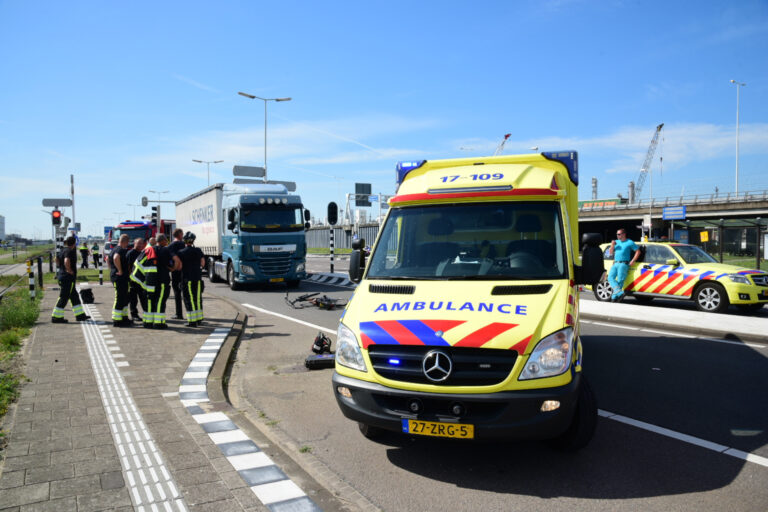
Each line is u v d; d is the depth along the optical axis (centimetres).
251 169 2942
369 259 508
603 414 525
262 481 376
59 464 398
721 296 1167
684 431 478
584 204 7488
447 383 368
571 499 356
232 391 633
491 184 502
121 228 2639
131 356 768
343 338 416
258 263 1727
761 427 487
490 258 475
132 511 332
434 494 365
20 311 1073
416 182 547
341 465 414
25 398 562
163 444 441
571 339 379
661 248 1302
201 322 1077
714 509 340
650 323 1009
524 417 359
